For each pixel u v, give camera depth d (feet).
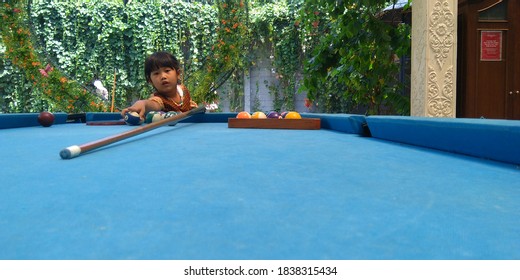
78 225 2.81
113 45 27.89
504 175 4.72
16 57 18.95
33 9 26.66
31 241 2.51
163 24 27.99
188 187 4.02
